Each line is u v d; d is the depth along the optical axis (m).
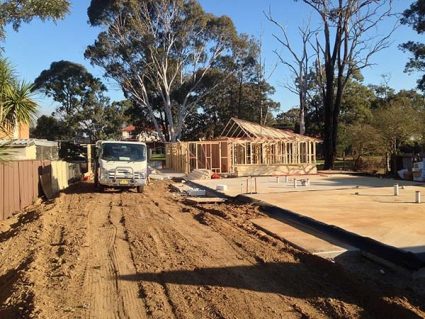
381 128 41.91
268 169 36.31
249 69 63.44
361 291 6.67
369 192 19.70
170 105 60.88
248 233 11.23
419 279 7.66
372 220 12.01
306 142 39.38
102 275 7.69
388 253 8.45
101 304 6.35
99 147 23.31
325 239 10.16
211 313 5.95
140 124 69.94
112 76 57.41
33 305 6.23
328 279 7.39
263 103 68.38
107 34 55.28
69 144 54.06
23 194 18.30
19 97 14.05
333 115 42.44
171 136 59.44
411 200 16.55
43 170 22.00
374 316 5.95
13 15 12.99
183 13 57.19
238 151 39.22
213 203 17.48
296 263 8.34
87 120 66.31
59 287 7.08
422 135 41.88
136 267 8.15
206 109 69.94
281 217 13.38
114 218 13.85
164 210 15.70
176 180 30.80
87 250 9.48
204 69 60.44
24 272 7.84
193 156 37.97
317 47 46.50
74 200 19.02
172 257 8.80
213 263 8.34
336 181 27.42
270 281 7.27
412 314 5.76
